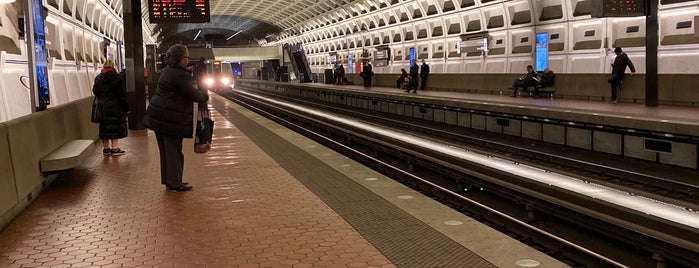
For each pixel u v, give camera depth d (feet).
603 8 48.49
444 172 35.91
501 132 55.31
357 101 99.04
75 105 34.19
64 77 48.75
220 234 17.81
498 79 77.71
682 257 18.57
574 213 24.50
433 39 124.77
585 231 24.57
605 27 73.15
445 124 66.80
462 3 108.68
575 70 79.46
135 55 49.39
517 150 44.24
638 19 68.69
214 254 15.85
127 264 15.08
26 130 22.26
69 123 31.76
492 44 101.30
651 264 20.24
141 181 26.58
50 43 44.42
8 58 32.24
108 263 15.19
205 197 23.04
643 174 32.60
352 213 20.47
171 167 24.13
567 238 23.80
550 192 26.02
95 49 70.44
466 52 107.45
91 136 39.45
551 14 84.79
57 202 22.44
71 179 27.09
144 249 16.38
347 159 33.32
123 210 20.98
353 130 58.80
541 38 86.07
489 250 16.29
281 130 49.88
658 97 51.55
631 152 39.29
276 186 25.30
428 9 123.24
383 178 27.43
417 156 40.16
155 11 51.72
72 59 53.42
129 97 49.60
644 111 43.96
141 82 49.78
